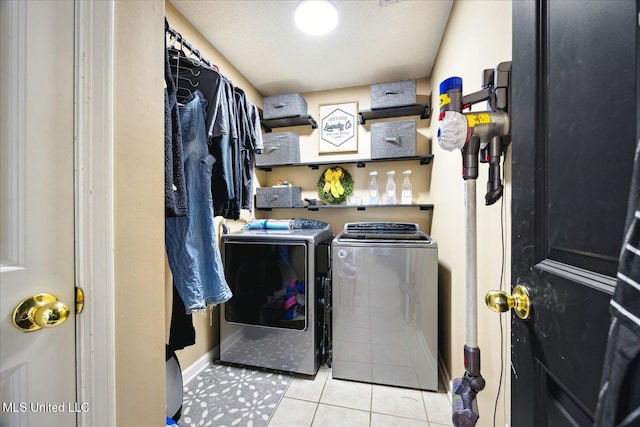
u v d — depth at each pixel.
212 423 1.28
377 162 2.29
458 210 1.33
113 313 0.60
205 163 1.16
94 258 0.57
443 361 1.64
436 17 1.52
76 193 0.55
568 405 0.41
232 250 1.79
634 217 0.26
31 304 0.49
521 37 0.53
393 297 1.55
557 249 0.43
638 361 0.25
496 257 0.85
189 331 1.21
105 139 0.58
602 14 0.34
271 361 1.72
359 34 1.67
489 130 0.67
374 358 1.57
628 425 0.25
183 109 1.14
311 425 1.27
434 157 1.97
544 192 0.47
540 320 0.46
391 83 2.07
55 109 0.53
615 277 0.32
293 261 1.70
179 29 1.49
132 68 0.66
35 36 0.50
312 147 2.47
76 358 0.56
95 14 0.57
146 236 0.70
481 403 0.97
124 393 0.63
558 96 0.43
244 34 1.67
